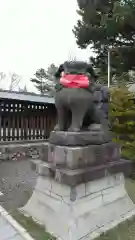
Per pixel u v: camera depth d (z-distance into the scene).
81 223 2.87
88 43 10.67
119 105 6.68
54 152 3.14
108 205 3.31
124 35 8.99
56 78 3.43
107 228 3.07
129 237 2.89
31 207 3.53
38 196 3.46
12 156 7.70
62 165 3.00
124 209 3.55
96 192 3.13
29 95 9.06
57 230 2.92
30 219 3.31
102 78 10.58
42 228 3.06
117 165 3.38
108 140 3.47
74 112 3.11
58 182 2.95
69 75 3.12
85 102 3.09
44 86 31.12
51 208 3.14
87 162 3.03
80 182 2.81
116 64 9.78
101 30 9.24
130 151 6.44
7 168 6.64
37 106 8.68
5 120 7.77
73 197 2.82
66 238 2.73
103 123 3.57
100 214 3.14
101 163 3.23
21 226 3.11
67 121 3.30
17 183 5.20
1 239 2.80
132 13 7.54
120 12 7.67
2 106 7.66
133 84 9.20
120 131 7.00
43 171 3.25
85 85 3.12
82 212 2.92
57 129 3.37
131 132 6.95
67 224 2.79
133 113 6.59
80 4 9.96
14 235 2.90
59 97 3.20
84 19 10.02
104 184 3.27
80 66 3.15
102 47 10.68
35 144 8.28
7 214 3.47
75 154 2.89
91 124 3.40
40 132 8.77
